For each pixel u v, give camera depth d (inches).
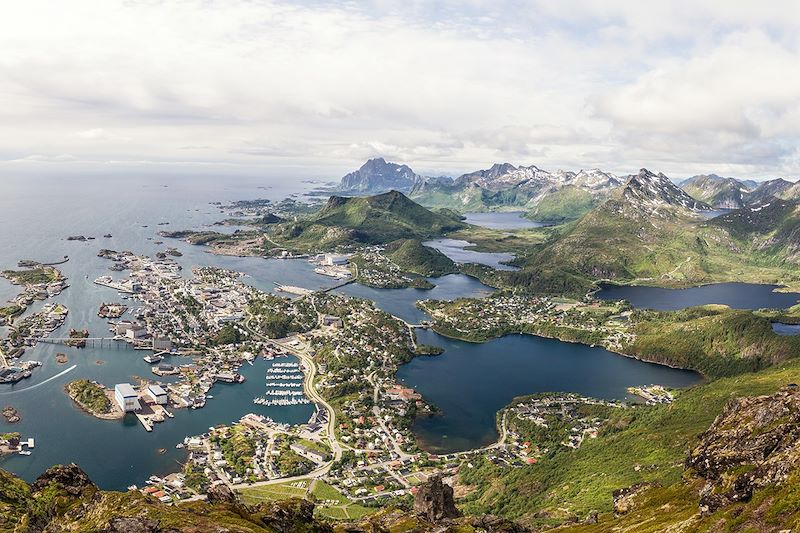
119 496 6998.0
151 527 6033.5
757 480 6003.9
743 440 7150.6
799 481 5541.3
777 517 5383.9
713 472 7258.9
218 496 7524.6
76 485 7849.4
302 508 7741.1
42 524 7145.7
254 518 7106.3
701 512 6181.1
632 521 7480.3
